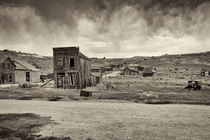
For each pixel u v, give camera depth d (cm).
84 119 1002
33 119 984
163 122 937
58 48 3241
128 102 1702
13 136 704
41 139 673
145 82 5047
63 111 1237
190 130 797
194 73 8000
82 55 3447
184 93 2456
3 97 2008
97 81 5134
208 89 3130
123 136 718
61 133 752
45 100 1833
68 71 3191
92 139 682
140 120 980
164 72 8631
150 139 683
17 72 4709
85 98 1947
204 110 1272
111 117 1052
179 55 19538
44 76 6481
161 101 1705
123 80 5850
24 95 2156
